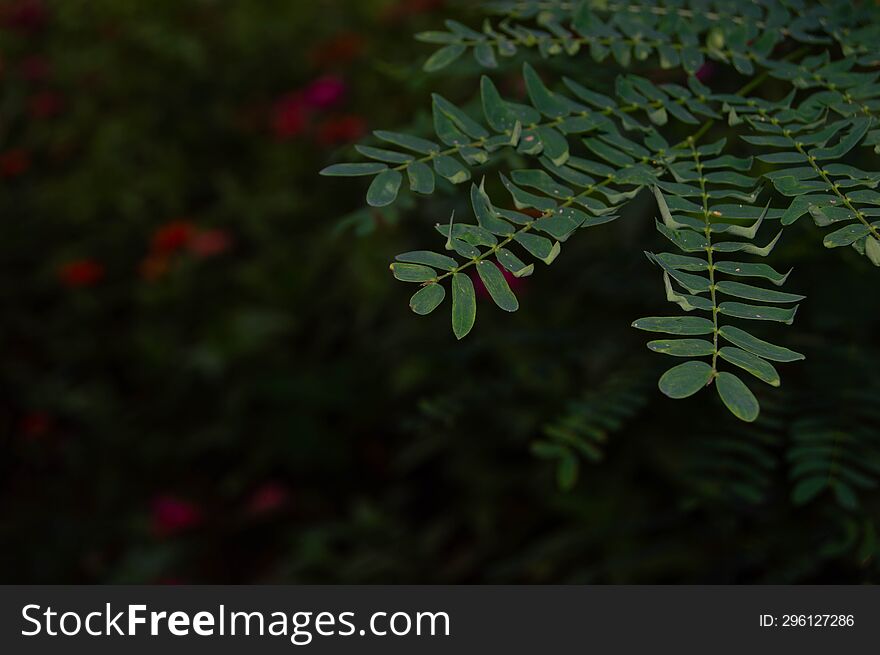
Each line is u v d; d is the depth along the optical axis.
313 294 3.77
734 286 0.67
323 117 3.86
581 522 2.46
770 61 0.96
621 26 1.01
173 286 3.85
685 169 0.81
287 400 3.32
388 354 3.13
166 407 3.64
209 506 3.38
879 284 1.23
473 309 0.65
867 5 1.08
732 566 1.44
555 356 1.57
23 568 3.20
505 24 1.14
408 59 3.90
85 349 3.89
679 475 1.51
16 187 4.38
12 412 3.71
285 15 4.57
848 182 0.74
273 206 3.99
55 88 4.60
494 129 0.85
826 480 1.09
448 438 2.79
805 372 1.24
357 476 3.33
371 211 1.18
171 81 4.46
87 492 3.48
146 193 4.23
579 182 0.80
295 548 3.11
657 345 0.63
